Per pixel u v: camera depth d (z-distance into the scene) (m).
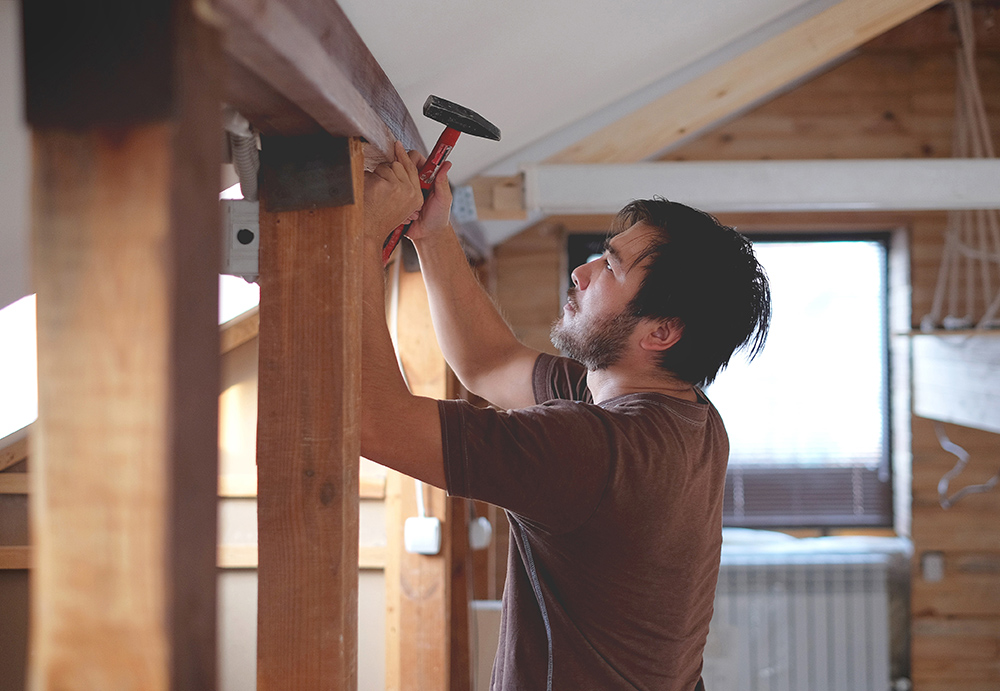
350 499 0.72
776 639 3.21
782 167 1.89
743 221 3.19
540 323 3.14
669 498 0.95
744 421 3.35
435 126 1.36
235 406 1.81
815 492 3.34
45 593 0.36
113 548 0.35
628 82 1.78
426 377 1.86
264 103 0.62
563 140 2.06
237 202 0.87
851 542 3.23
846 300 3.32
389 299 1.91
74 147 0.36
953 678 3.16
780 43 1.87
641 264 1.07
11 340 1.44
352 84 0.69
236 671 1.79
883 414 3.32
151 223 0.35
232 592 1.80
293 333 0.72
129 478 0.35
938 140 3.15
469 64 1.15
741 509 3.35
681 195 1.88
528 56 1.27
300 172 0.73
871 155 3.15
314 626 0.70
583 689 0.97
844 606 3.18
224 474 1.81
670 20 1.45
